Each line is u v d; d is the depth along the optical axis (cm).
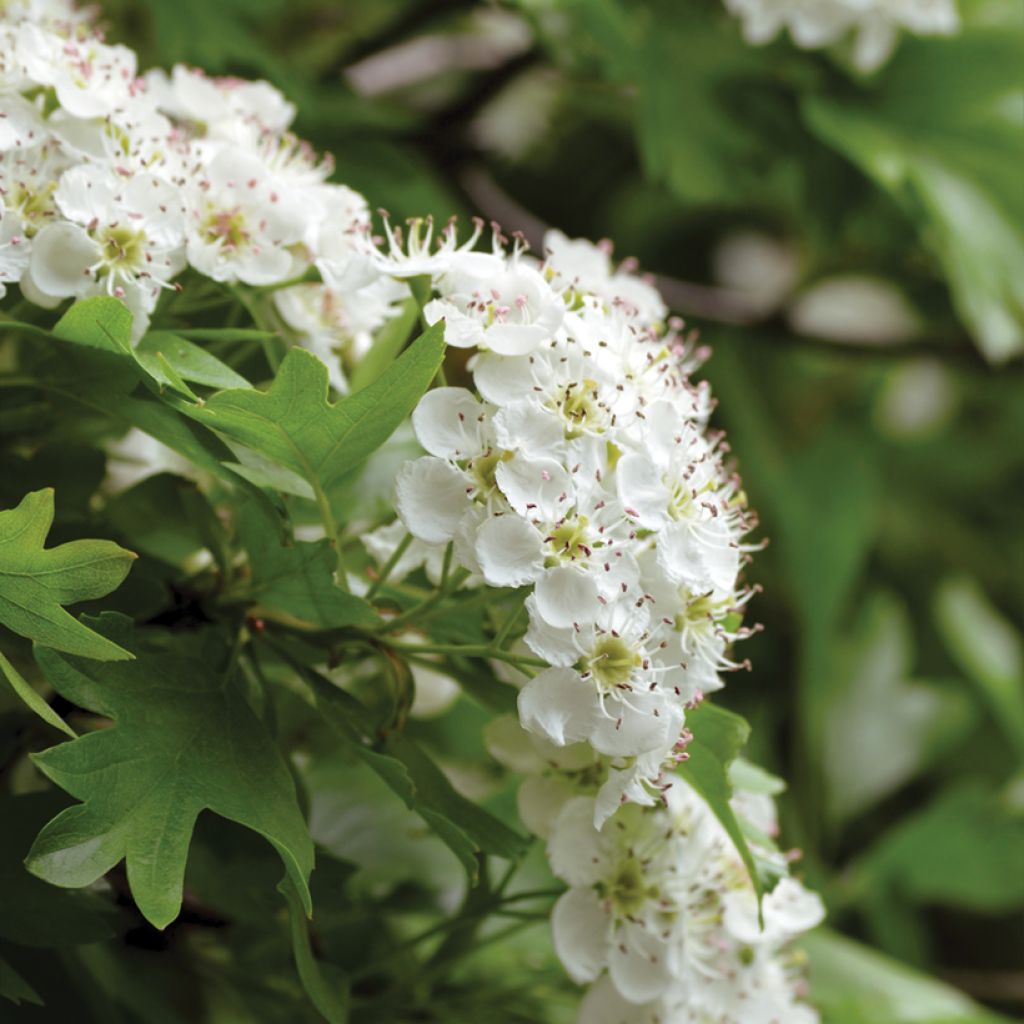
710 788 37
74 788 36
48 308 37
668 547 37
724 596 37
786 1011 39
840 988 43
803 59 51
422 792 37
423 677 40
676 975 38
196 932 40
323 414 36
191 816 36
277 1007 40
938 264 56
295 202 38
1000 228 51
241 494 38
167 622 38
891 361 57
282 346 39
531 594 36
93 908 37
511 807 41
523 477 36
